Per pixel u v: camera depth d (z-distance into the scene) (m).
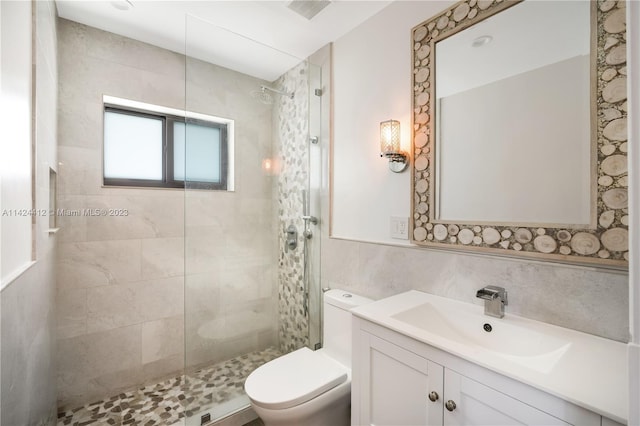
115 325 2.02
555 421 0.73
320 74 2.12
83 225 1.92
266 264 2.19
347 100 1.95
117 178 2.10
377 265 1.75
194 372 1.87
